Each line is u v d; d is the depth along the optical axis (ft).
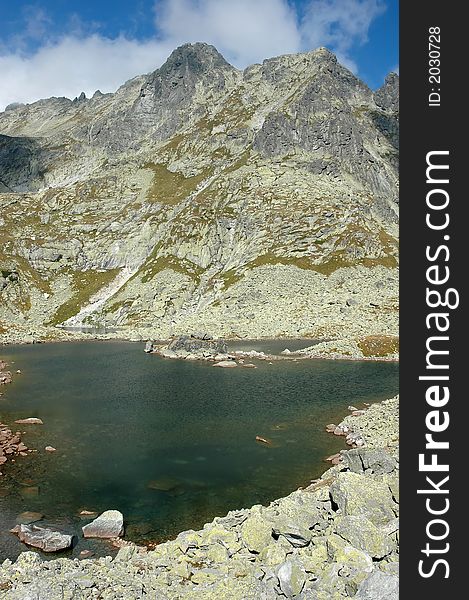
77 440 130.41
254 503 89.97
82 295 625.00
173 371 248.73
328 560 49.01
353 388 201.98
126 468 109.09
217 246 647.97
